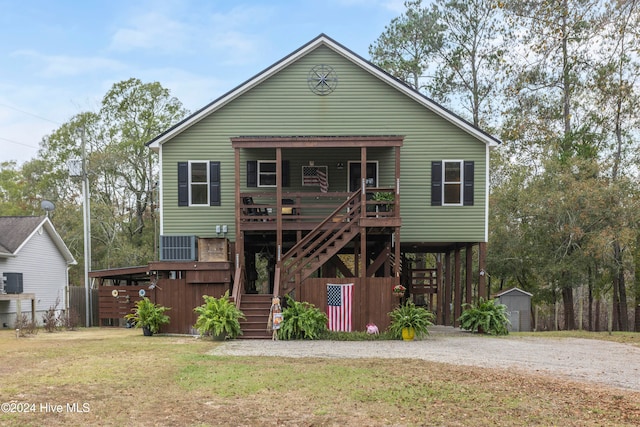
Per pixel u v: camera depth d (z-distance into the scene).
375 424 5.88
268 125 17.38
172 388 7.47
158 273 16.36
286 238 18.20
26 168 41.59
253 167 17.52
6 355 10.48
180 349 11.41
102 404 6.58
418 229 17.17
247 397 7.00
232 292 15.10
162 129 37.97
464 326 16.61
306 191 17.56
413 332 13.67
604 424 6.04
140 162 38.25
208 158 17.34
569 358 11.18
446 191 17.27
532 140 27.97
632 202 23.06
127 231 39.84
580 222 24.38
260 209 16.97
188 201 17.28
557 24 12.09
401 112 17.39
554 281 26.33
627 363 10.71
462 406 6.66
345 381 7.96
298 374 8.46
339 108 17.41
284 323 13.45
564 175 24.42
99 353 10.73
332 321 14.40
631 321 31.69
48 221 25.69
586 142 25.92
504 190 27.34
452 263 30.97
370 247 19.81
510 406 6.69
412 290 20.97
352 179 17.59
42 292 25.58
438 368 9.13
